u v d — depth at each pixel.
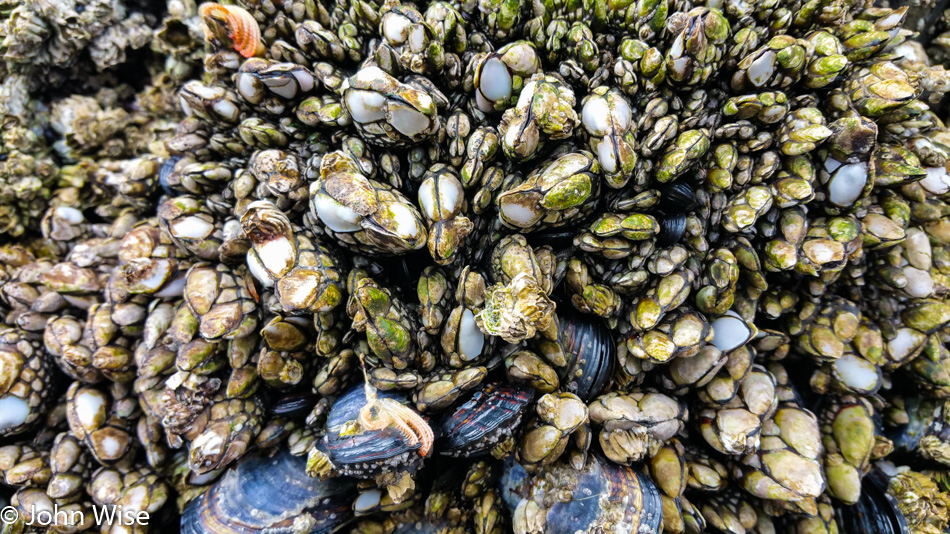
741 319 0.17
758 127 0.17
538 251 0.17
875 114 0.17
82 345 0.20
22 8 0.22
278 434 0.19
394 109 0.16
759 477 0.18
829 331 0.19
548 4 0.18
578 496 0.17
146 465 0.20
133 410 0.20
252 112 0.19
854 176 0.17
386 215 0.15
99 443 0.19
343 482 0.19
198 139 0.20
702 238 0.17
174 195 0.21
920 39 0.24
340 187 0.15
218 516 0.18
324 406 0.18
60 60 0.23
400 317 0.16
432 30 0.17
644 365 0.18
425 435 0.16
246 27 0.18
